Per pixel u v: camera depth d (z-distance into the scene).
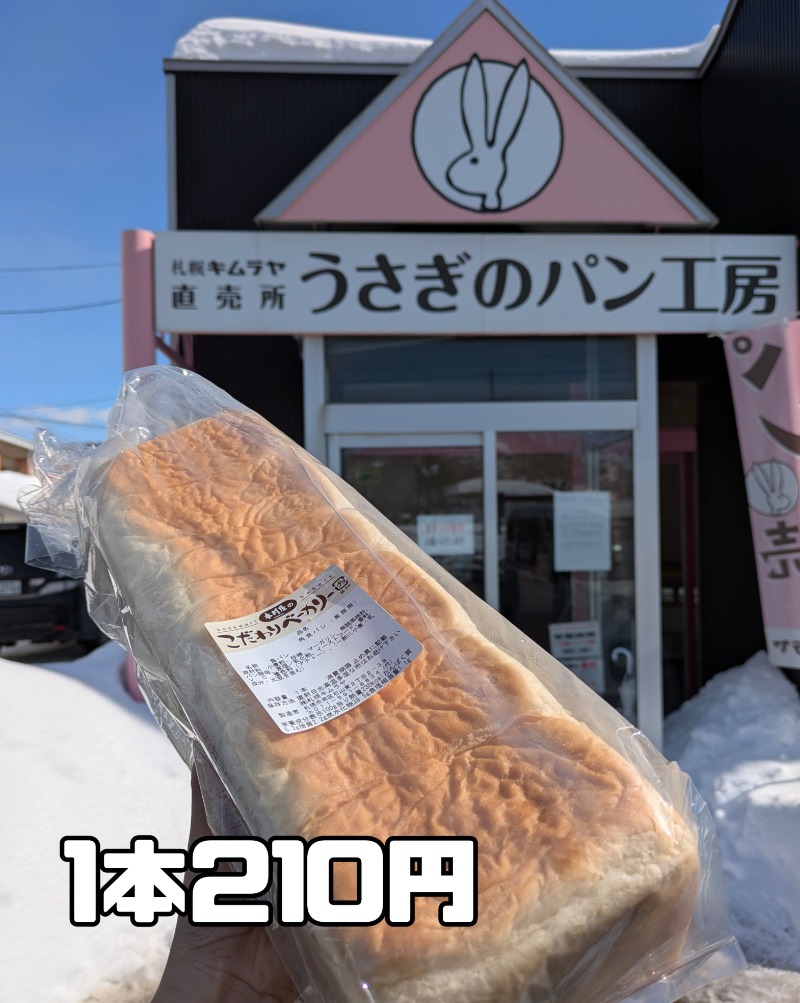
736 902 3.01
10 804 3.08
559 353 4.55
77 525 1.43
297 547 1.18
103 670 5.07
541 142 4.38
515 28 4.33
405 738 0.94
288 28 6.02
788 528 4.22
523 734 0.95
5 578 8.08
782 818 3.23
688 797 0.98
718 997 2.48
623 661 4.56
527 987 0.77
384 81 5.63
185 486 1.29
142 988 2.42
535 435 4.57
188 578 1.12
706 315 4.37
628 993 0.89
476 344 4.55
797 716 4.50
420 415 4.50
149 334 4.30
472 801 0.87
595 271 4.34
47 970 2.41
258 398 5.65
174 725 1.31
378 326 4.34
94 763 3.54
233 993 1.16
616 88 5.80
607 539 4.58
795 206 4.60
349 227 4.59
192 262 4.29
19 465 18.41
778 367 4.22
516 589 4.57
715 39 5.53
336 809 0.87
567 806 0.86
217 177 5.60
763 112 4.95
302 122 5.62
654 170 4.37
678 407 5.73
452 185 4.37
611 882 0.81
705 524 5.71
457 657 1.04
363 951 0.77
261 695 0.96
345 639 1.04
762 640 5.36
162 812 3.28
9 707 3.83
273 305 4.32
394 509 4.54
